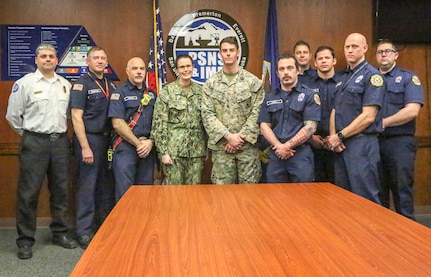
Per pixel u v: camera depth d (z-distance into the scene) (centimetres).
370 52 439
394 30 435
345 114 317
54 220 362
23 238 337
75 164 370
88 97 355
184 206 200
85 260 129
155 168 400
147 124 359
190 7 424
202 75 428
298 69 348
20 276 296
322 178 382
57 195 358
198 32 425
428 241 144
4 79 414
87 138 358
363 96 310
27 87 338
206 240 147
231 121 347
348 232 155
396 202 371
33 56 416
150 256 131
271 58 419
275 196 222
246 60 430
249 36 429
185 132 354
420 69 445
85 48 420
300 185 254
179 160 354
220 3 426
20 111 341
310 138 332
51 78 348
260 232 157
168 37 424
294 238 149
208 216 181
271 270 120
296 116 330
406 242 143
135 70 354
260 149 361
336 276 115
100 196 382
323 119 371
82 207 363
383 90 306
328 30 436
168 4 423
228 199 215
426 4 436
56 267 314
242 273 118
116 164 354
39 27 414
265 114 339
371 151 308
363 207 194
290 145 321
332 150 324
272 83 415
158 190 241
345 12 437
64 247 359
